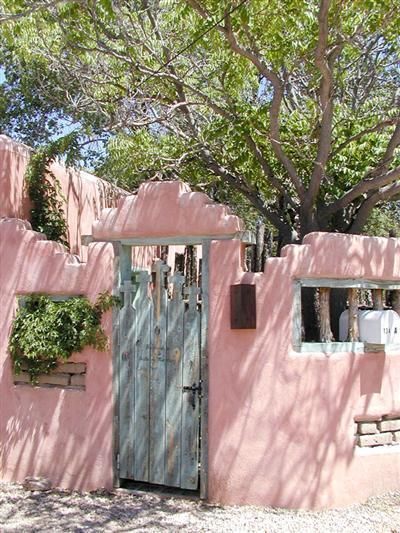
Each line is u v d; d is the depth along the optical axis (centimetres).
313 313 702
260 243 1051
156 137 970
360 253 558
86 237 613
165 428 577
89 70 835
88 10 709
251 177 874
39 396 612
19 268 625
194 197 563
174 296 580
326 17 605
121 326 595
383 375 570
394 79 930
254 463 542
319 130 791
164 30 816
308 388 538
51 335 595
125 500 566
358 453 556
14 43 803
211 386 555
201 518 521
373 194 761
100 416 590
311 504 534
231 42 666
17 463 615
